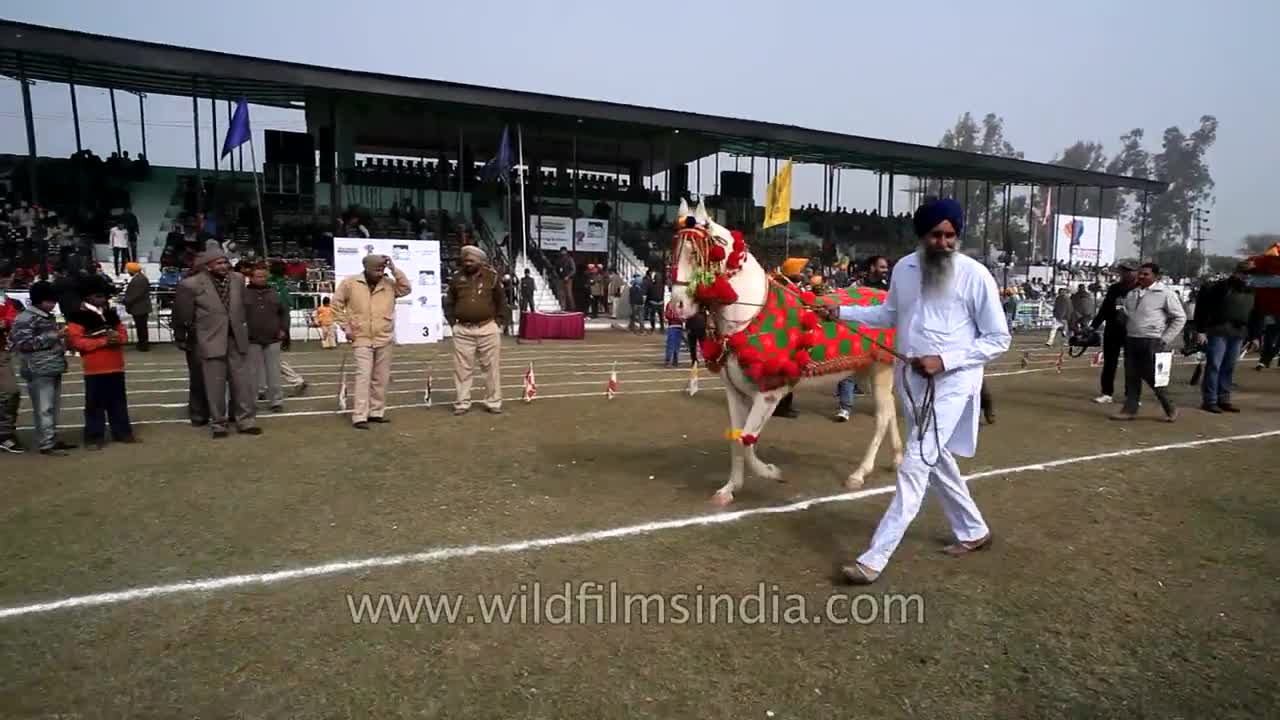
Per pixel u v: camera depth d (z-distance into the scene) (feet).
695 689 11.23
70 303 25.16
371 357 29.43
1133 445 27.40
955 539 17.58
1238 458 25.48
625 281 91.15
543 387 40.52
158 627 12.93
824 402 36.60
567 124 93.04
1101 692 11.32
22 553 16.10
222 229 83.15
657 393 38.52
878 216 123.13
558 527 17.93
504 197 101.86
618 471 23.03
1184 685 11.53
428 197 100.32
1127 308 32.37
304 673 11.55
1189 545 17.30
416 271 62.75
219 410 27.02
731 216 117.70
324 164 95.55
